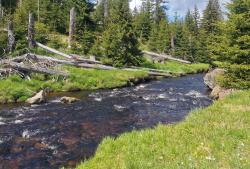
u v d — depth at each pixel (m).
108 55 48.19
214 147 10.00
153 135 11.73
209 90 37.12
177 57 79.00
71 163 14.21
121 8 50.09
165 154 9.92
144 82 42.97
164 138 11.30
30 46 43.06
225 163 8.84
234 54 30.97
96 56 48.88
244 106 14.78
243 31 31.55
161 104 28.09
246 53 30.05
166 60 69.06
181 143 10.66
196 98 31.47
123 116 23.33
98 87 35.91
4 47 41.00
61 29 64.19
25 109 24.80
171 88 38.00
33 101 26.97
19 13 50.41
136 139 11.62
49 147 16.28
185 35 81.44
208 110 14.38
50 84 32.94
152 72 47.69
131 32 49.25
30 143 16.91
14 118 22.02
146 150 10.36
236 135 10.81
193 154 9.68
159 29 89.88
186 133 11.58
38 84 32.09
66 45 52.59
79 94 31.89
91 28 61.75
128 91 34.81
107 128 19.94
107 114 23.84
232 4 32.22
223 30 32.72
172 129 12.20
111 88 36.75
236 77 31.09
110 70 42.81
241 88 30.38
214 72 37.59
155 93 33.94
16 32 43.94
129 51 49.38
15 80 31.09
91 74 38.78
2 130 19.17
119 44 48.41
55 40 51.22
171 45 79.88
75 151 15.70
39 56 37.84
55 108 25.33
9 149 16.00
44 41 50.16
